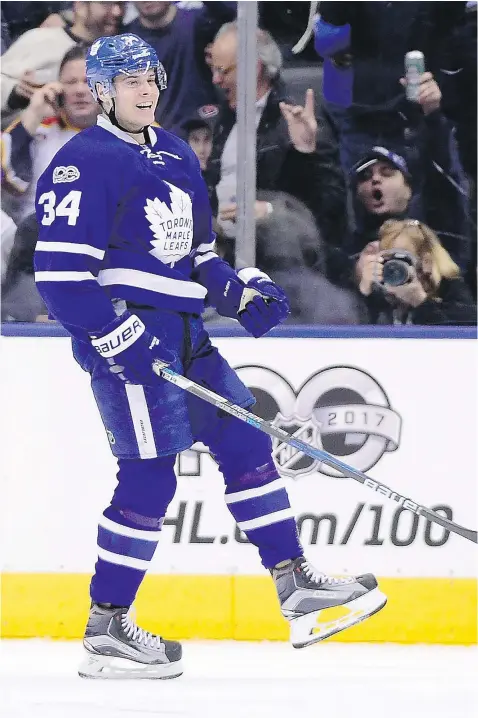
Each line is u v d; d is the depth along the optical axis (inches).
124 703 439.5
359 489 560.7
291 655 531.5
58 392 561.3
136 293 454.0
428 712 430.6
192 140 580.1
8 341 562.6
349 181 580.1
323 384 563.5
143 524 466.9
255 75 574.6
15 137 576.4
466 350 562.3
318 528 560.7
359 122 578.6
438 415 561.9
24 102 575.8
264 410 564.1
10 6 572.7
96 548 560.4
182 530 560.1
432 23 573.9
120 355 435.8
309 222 581.9
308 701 446.3
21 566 560.7
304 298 583.2
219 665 509.7
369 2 573.3
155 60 459.2
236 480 473.4
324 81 576.7
